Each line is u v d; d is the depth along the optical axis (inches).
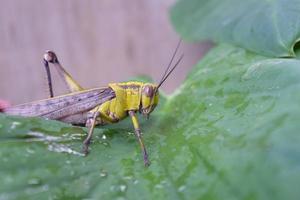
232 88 8.3
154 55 12.7
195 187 6.7
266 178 6.0
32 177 7.1
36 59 12.5
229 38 9.5
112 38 12.6
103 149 8.0
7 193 6.8
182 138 7.9
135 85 8.8
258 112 7.4
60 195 7.0
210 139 7.3
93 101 8.9
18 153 7.2
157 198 6.9
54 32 12.4
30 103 8.9
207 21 10.3
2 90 12.5
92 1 12.4
